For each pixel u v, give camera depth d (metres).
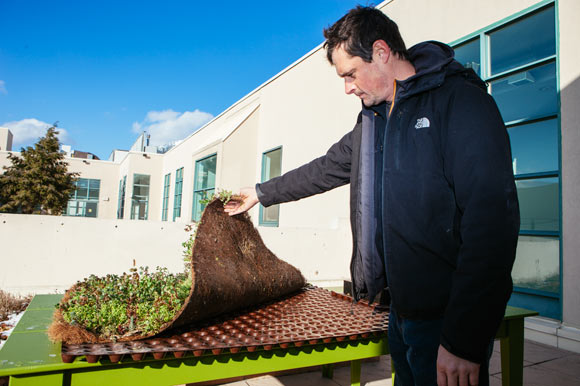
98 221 3.21
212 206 1.99
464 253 0.89
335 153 1.72
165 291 1.58
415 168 1.06
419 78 1.08
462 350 0.88
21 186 15.10
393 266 1.11
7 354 1.16
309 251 4.50
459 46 4.89
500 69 4.42
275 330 1.57
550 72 3.96
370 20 1.14
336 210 6.62
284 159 8.73
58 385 1.11
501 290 0.85
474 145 0.92
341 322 1.76
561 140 3.71
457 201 0.98
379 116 1.33
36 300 2.00
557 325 3.54
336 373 2.71
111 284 1.65
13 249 2.90
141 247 3.38
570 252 3.55
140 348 1.22
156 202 22.27
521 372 2.00
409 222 1.06
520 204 4.23
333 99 7.13
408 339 1.15
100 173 25.50
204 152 12.09
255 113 10.20
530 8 4.07
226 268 1.74
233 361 1.36
